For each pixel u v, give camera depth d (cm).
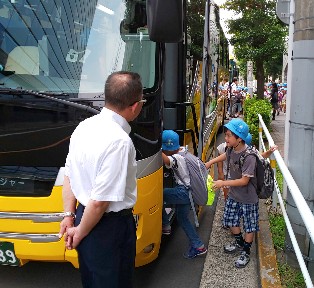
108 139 216
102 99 316
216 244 460
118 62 348
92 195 215
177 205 414
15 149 314
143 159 326
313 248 347
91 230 226
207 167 450
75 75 341
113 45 351
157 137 345
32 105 310
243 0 1313
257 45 1371
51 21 354
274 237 439
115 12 355
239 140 386
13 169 315
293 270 373
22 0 355
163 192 405
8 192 316
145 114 329
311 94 352
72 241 230
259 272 379
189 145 521
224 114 1284
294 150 367
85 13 355
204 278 387
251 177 385
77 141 227
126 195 230
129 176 227
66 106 308
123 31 352
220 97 1030
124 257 238
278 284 351
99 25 354
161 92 352
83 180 225
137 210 324
